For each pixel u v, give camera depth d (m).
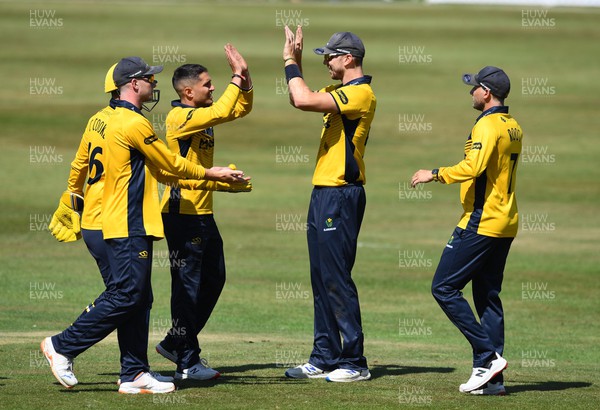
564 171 97.88
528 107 128.25
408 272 57.69
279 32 175.25
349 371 27.64
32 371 27.78
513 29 187.12
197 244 28.17
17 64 141.75
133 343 25.16
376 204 82.69
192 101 28.62
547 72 149.25
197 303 29.30
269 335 39.69
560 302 50.12
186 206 28.08
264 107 123.81
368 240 68.25
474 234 26.36
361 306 48.50
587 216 78.75
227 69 139.38
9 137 103.81
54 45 157.38
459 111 123.62
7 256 58.47
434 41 172.25
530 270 58.81
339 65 28.28
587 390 27.02
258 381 27.42
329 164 28.09
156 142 25.12
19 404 23.16
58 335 25.12
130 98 25.59
